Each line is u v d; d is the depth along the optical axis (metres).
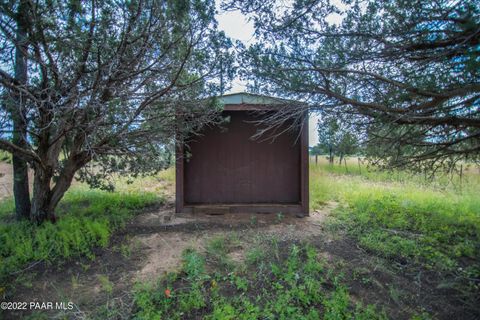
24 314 2.02
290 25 2.55
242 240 3.35
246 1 2.60
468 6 1.73
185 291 2.25
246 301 2.11
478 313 2.07
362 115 2.67
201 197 4.84
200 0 2.67
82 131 3.00
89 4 2.53
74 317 1.98
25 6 2.36
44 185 3.51
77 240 3.01
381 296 2.26
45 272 2.58
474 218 3.93
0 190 5.62
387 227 3.75
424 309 2.12
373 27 2.28
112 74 2.80
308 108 2.86
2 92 2.54
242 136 4.85
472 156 3.28
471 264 2.76
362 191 5.75
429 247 3.04
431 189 6.01
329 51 2.47
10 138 3.19
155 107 3.37
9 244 2.91
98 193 5.39
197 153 4.83
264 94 2.98
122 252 3.00
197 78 3.28
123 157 3.75
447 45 2.03
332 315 1.97
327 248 3.10
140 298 2.13
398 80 2.32
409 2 2.01
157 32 2.86
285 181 4.88
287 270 2.54
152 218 4.26
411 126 2.71
